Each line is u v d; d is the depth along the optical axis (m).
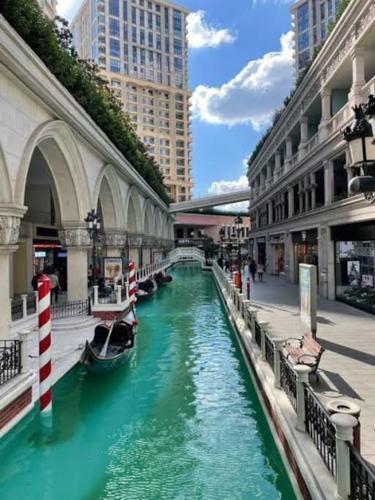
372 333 9.44
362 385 6.01
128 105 85.50
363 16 11.05
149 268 27.06
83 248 13.63
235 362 9.77
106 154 15.53
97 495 4.70
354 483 3.16
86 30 91.81
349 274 13.67
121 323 9.97
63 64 11.45
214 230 74.00
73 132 12.30
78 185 13.33
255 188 36.97
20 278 16.94
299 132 21.27
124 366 9.39
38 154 13.69
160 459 5.41
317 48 17.30
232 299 14.64
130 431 6.22
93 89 15.07
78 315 12.12
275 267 28.14
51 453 5.60
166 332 13.17
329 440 3.72
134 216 25.62
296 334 9.57
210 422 6.52
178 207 49.62
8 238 8.33
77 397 7.59
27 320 10.84
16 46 7.66
